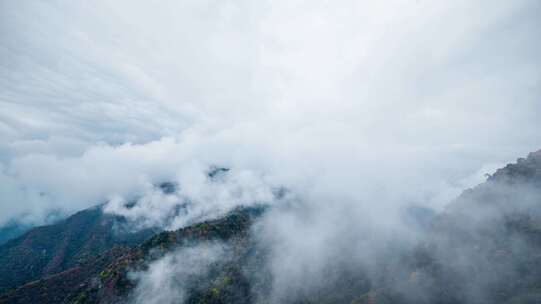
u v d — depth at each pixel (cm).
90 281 14425
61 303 13562
